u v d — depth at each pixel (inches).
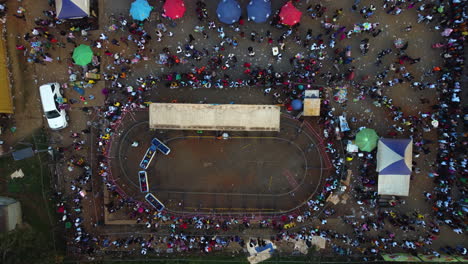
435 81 925.2
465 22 872.9
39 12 945.5
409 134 930.7
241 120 891.4
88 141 965.2
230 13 851.4
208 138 970.1
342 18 929.5
